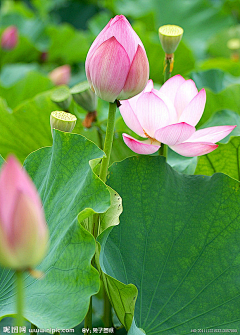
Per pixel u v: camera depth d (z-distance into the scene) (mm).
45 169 1275
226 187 1291
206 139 1305
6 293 1182
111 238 1278
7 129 1644
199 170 1466
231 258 1263
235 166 1440
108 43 1139
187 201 1301
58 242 1169
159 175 1311
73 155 1230
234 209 1280
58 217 1204
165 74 1418
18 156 1722
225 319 1228
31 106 1611
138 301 1253
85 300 1096
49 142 1677
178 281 1265
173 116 1305
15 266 960
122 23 1146
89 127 1554
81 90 1502
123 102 1278
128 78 1157
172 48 1388
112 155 1551
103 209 1154
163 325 1234
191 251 1278
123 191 1307
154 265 1273
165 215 1296
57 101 1508
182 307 1247
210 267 1266
